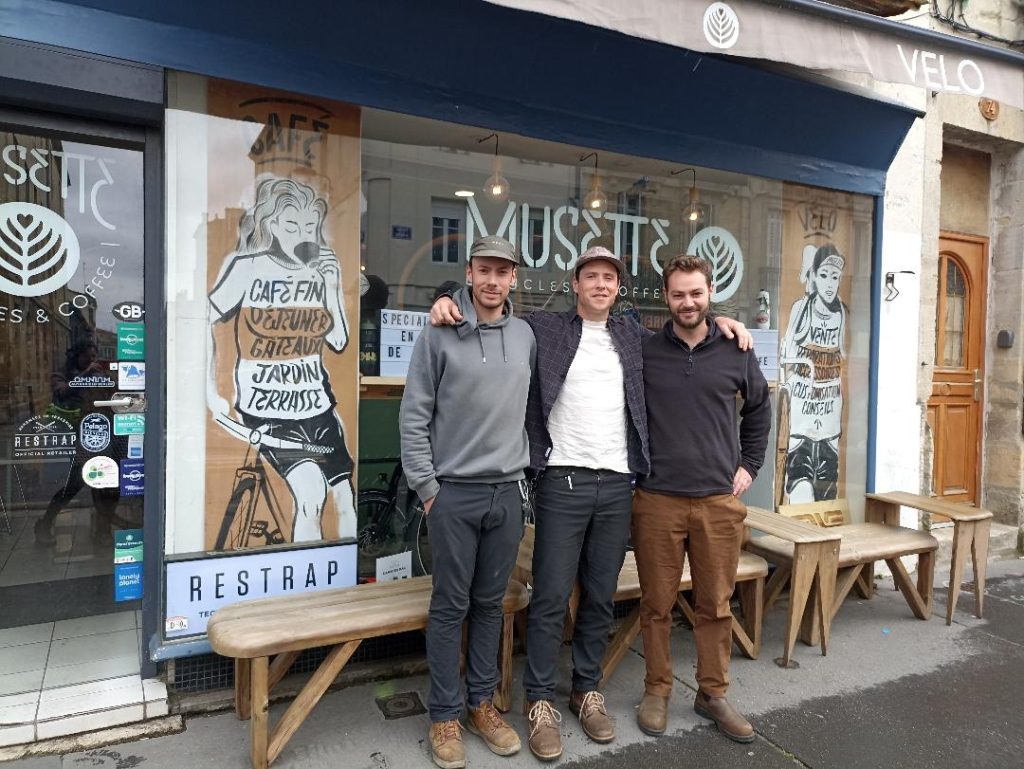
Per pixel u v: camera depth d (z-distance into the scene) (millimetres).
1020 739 2662
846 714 2820
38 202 2809
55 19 2354
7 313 2832
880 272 4520
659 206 3955
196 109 2660
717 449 2586
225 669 2754
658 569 2650
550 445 2518
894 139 4301
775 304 4297
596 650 2670
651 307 3994
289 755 2412
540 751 2412
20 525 3051
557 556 2516
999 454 5438
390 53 2848
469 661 2535
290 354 2893
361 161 3076
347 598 2611
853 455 4570
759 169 4012
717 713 2656
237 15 2547
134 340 2992
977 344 5484
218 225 2734
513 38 2975
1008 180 5379
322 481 2969
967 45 3219
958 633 3682
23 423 2967
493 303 2373
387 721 2645
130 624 3229
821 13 2877
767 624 3787
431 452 2375
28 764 2318
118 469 3109
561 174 3672
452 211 3389
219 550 2793
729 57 3465
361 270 3125
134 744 2449
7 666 2818
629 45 3182
